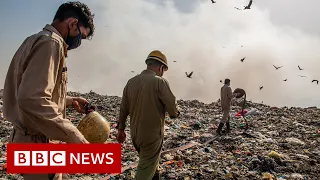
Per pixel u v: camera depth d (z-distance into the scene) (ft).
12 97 6.75
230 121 39.32
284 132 32.12
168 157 21.66
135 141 12.93
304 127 35.04
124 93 13.51
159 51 13.47
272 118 41.24
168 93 12.43
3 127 29.25
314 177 18.06
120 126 13.94
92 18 7.32
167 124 36.63
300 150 24.64
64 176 7.93
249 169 19.36
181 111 47.75
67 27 6.92
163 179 17.21
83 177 17.22
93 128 8.16
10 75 6.75
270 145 25.94
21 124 6.61
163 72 13.56
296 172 18.92
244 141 27.43
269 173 18.17
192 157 21.70
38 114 5.73
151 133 12.50
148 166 12.59
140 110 12.55
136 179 12.57
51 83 6.12
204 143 26.63
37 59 5.99
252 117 42.83
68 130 6.11
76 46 7.25
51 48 6.18
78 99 8.98
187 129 34.01
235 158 21.85
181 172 18.21
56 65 6.33
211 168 19.25
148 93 12.45
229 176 17.61
